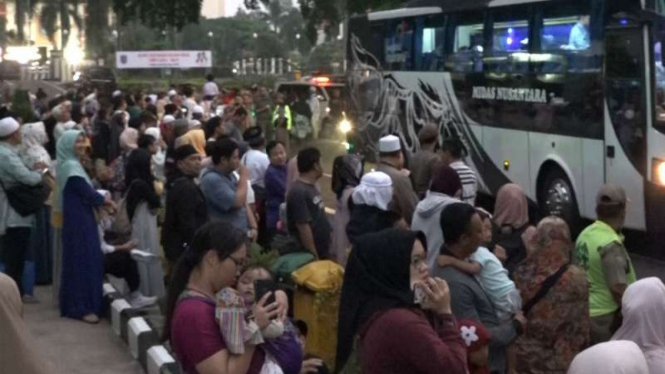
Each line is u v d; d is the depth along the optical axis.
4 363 4.95
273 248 10.09
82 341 10.54
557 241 7.26
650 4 14.84
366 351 5.29
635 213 15.34
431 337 5.20
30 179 11.34
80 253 11.13
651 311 6.14
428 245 8.42
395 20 22.89
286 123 30.66
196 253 5.63
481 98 19.56
